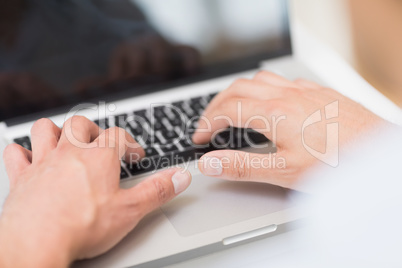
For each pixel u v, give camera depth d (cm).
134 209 57
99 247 55
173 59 86
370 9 87
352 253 60
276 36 90
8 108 80
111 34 82
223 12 87
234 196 66
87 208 54
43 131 66
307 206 64
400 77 86
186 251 58
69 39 81
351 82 89
